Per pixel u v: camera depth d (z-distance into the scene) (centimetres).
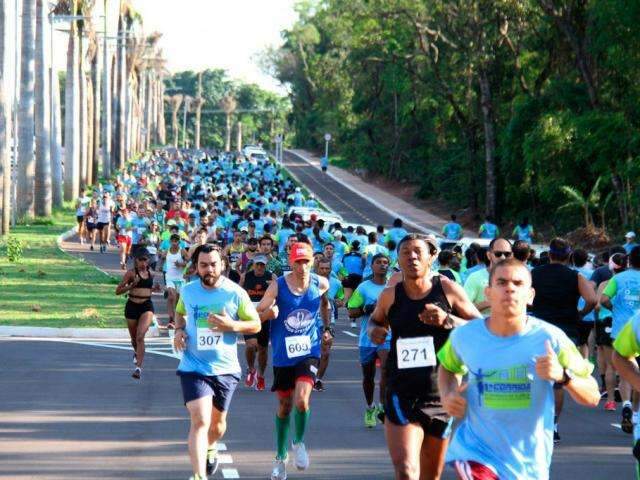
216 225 8581
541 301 2927
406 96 19325
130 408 3459
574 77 12225
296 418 2509
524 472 1522
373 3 14450
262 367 3956
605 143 10488
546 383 1527
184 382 2312
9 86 10988
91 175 19200
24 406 3450
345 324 6594
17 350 4856
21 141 13088
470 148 16150
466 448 1541
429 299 1927
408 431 1881
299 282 2555
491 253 3119
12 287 7425
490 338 1537
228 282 2356
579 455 2855
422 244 1927
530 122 12444
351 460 2723
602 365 3703
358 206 19188
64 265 9200
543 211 14475
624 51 10075
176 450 2800
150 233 9062
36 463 2617
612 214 12169
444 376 1600
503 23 13075
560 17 11250
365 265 6175
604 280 4094
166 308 6981
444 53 15062
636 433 1738
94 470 2545
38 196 13575
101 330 5569
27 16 12581
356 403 3681
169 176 19038
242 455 2761
